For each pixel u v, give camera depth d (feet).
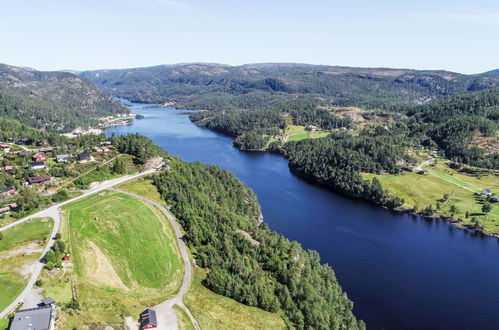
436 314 402.52
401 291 441.68
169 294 325.42
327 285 412.16
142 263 363.35
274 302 345.31
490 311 410.31
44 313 247.91
